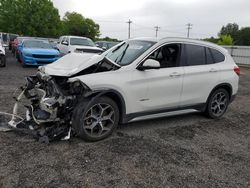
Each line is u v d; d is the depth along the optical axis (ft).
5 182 10.82
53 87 14.96
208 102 20.36
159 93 17.15
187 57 18.72
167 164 13.16
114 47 19.06
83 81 14.43
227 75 20.77
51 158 12.87
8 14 161.99
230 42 148.05
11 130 15.48
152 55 16.93
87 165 12.51
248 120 21.72
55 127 14.87
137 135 16.48
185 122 19.76
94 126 14.84
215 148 15.55
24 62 45.93
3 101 21.95
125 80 15.62
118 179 11.57
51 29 167.73
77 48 48.96
